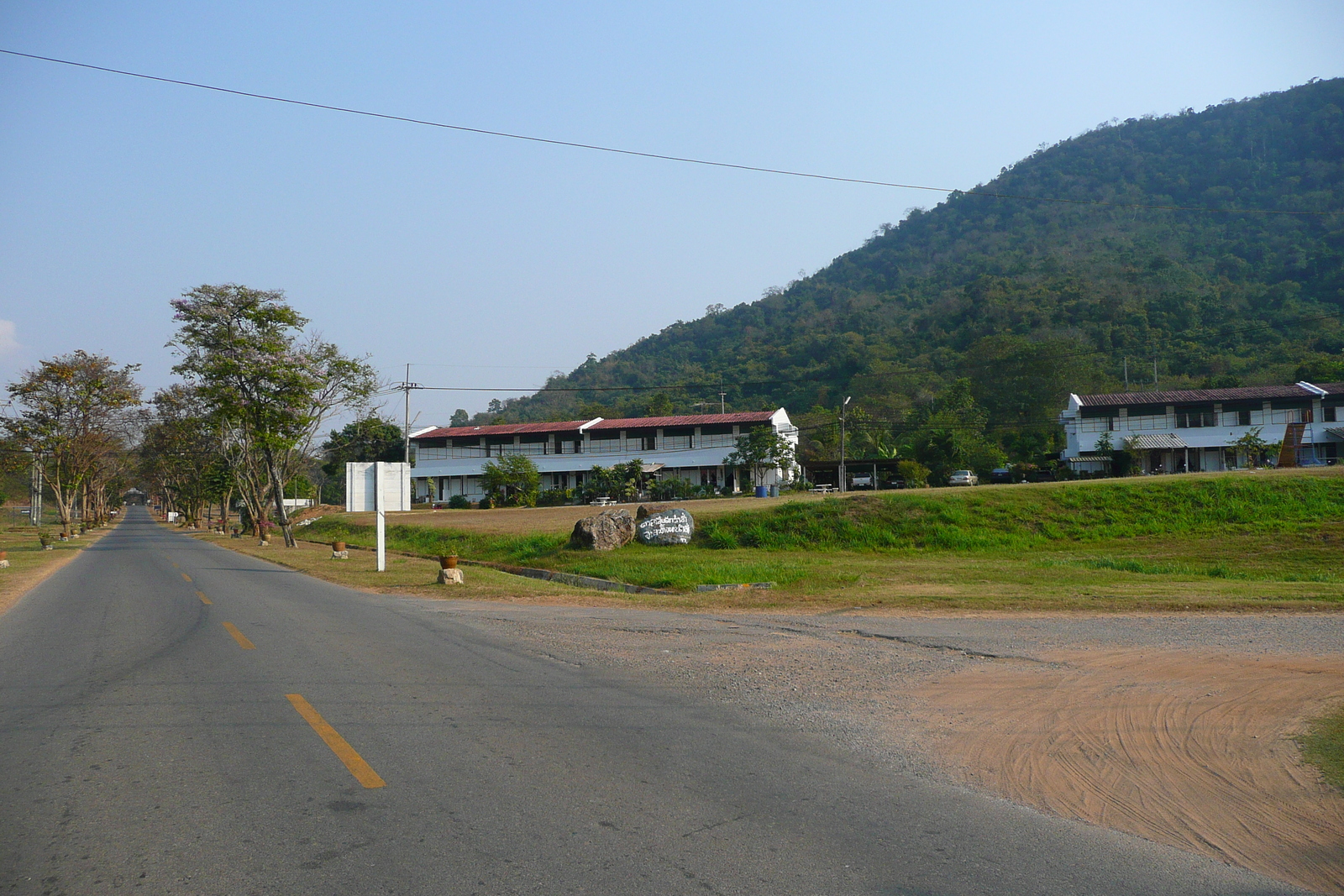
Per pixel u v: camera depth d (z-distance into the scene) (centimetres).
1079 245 15700
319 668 936
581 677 885
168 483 8512
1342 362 7206
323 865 429
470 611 1489
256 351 3816
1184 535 2909
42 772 580
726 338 15675
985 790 546
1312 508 3062
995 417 8369
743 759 605
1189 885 412
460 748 627
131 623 1334
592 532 2728
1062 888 407
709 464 6750
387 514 5575
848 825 484
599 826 480
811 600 1619
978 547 2856
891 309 14088
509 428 7406
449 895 395
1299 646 1035
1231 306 10094
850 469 7000
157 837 466
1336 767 581
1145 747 634
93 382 5262
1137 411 6141
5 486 9306
